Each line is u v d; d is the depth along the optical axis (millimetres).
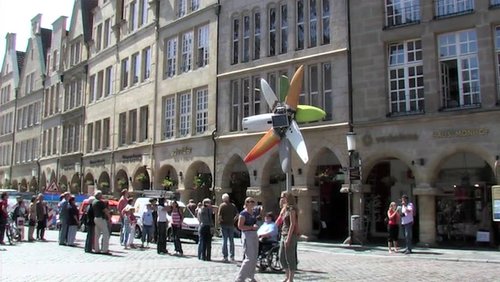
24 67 56719
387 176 23734
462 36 20234
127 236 18688
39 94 52188
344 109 22500
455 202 21609
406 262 14891
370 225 23797
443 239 21766
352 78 22484
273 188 26078
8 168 56875
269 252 12758
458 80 20172
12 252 16312
